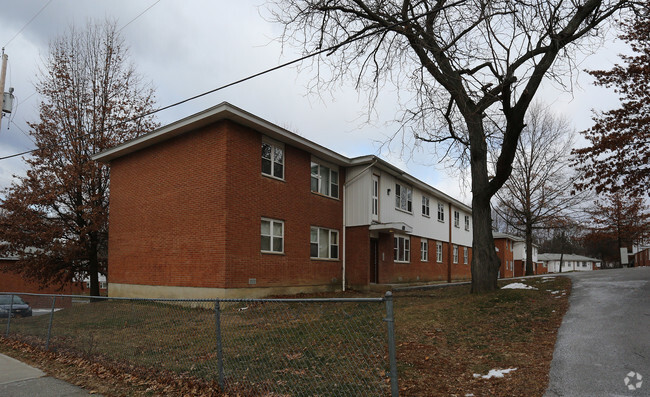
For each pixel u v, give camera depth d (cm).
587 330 737
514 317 871
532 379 539
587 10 1028
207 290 1367
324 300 446
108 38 2183
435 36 975
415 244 2445
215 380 552
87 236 2000
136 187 1675
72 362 730
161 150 1588
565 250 8044
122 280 1691
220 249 1344
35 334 940
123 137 2109
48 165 1972
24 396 568
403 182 2328
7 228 1897
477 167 1255
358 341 618
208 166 1414
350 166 1962
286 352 632
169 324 749
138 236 1641
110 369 664
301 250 1667
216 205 1372
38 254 1970
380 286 1895
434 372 571
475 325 827
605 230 3478
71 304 888
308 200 1731
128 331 781
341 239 1916
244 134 1447
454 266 3064
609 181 1429
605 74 1376
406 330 802
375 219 1981
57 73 2050
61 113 2036
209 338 727
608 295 1003
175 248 1488
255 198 1469
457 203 3103
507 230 4903
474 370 580
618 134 1348
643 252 4597
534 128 2834
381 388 488
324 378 530
